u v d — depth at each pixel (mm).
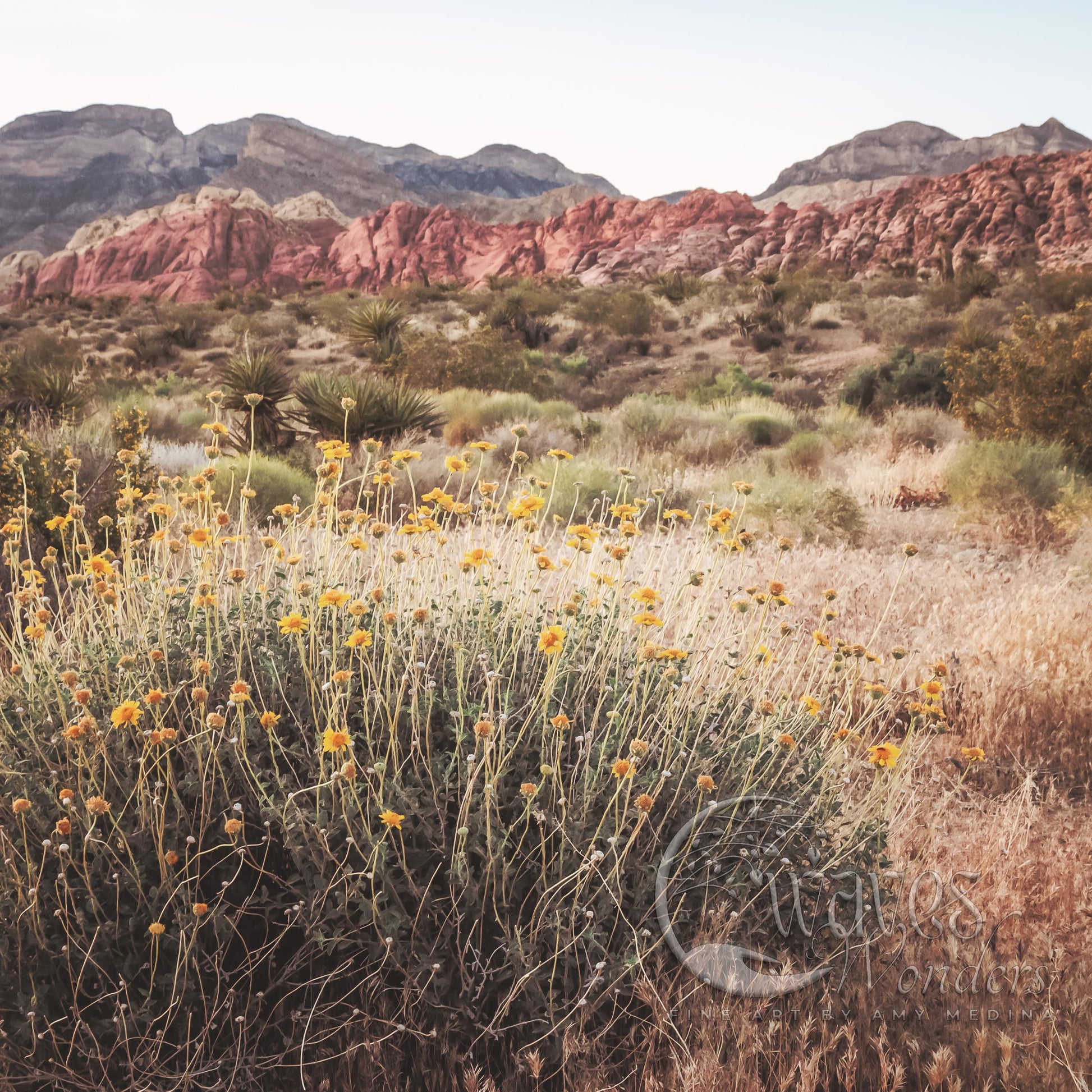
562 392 24031
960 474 9617
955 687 4582
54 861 2004
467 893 1938
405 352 21938
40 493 6230
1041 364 10867
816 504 8820
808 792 2529
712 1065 1826
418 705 2295
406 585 2996
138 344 37906
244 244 139125
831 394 23516
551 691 2240
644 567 4238
